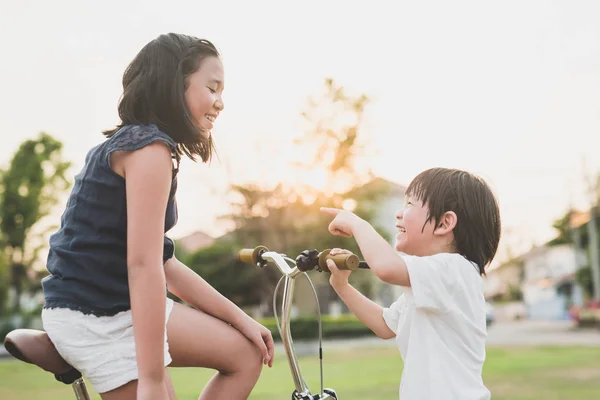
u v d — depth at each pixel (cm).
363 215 2042
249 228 2027
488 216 171
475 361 158
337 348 1241
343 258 150
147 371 132
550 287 3575
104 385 137
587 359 816
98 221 141
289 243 2019
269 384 594
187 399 470
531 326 2270
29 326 2530
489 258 173
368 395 527
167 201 140
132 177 137
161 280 135
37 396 564
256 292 2102
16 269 2703
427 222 170
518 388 555
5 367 905
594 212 2273
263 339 169
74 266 140
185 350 156
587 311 2006
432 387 153
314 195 2014
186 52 152
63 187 2731
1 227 2658
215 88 156
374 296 2434
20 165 2670
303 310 2555
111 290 140
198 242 2784
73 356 138
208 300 168
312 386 586
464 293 158
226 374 163
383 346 1314
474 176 175
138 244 134
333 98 1986
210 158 162
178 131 151
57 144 2723
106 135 155
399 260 156
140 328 133
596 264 2248
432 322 158
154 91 149
